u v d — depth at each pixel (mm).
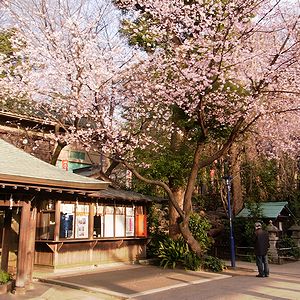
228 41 11789
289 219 19781
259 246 11508
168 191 12812
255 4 11922
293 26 12086
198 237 14203
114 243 13953
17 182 7340
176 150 15211
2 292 8289
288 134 15914
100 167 15953
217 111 14000
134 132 14445
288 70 12312
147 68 13555
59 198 9594
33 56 12320
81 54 12125
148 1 12648
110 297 8477
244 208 18609
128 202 14734
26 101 14336
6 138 15961
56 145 16688
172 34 13000
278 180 21484
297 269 13648
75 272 11898
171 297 8305
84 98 12477
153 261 14469
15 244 13195
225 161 19812
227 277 11336
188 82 12508
